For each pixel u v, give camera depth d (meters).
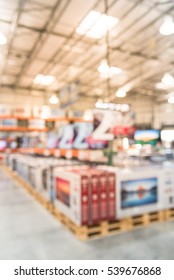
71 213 3.44
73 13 6.82
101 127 4.30
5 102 15.84
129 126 4.57
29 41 8.74
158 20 7.22
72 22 7.36
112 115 4.41
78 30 7.91
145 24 7.50
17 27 7.51
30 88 16.50
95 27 7.70
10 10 6.53
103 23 7.40
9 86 15.94
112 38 8.54
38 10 6.57
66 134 6.93
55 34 8.11
